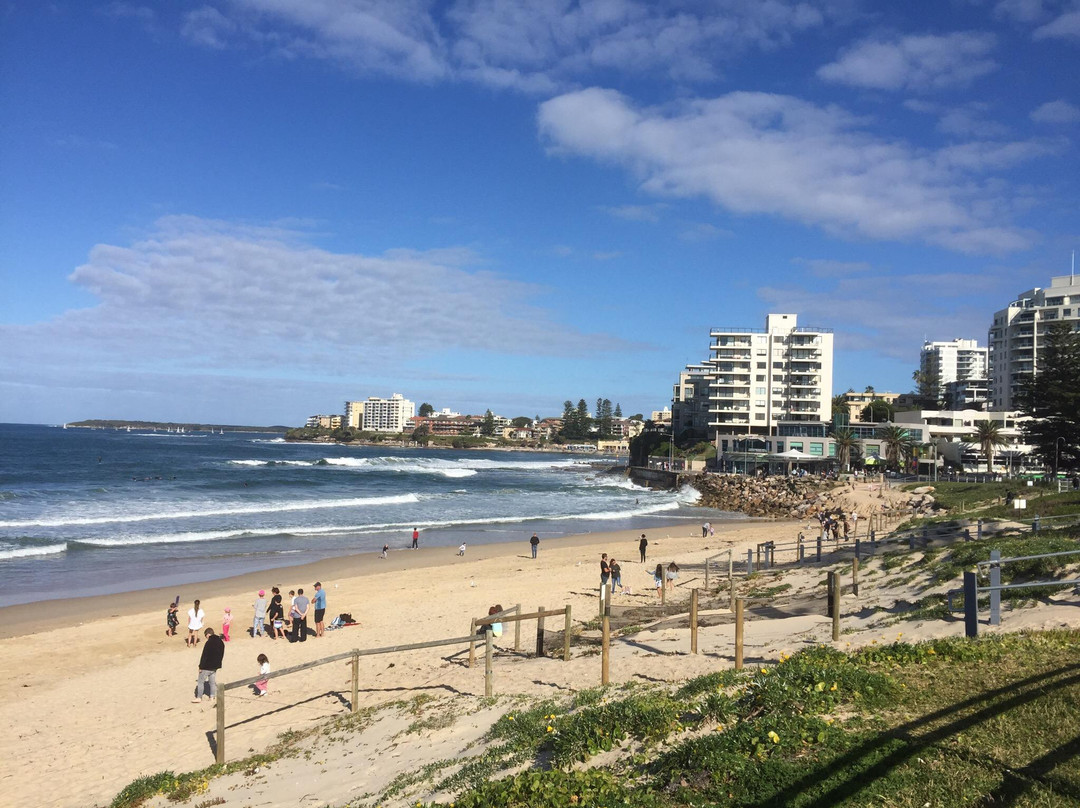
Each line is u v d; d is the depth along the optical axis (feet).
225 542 151.53
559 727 31.50
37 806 39.86
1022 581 52.70
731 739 24.22
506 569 121.60
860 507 215.51
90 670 67.56
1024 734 22.79
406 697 48.24
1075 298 418.51
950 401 561.84
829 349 407.64
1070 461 200.95
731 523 214.07
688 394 543.80
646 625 63.67
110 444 605.31
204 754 44.50
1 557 128.26
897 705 26.21
